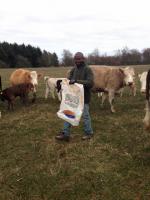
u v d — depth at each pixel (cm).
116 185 271
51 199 254
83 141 388
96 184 273
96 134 416
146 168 301
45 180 284
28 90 633
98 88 565
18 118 522
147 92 330
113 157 334
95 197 254
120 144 373
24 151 360
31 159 335
